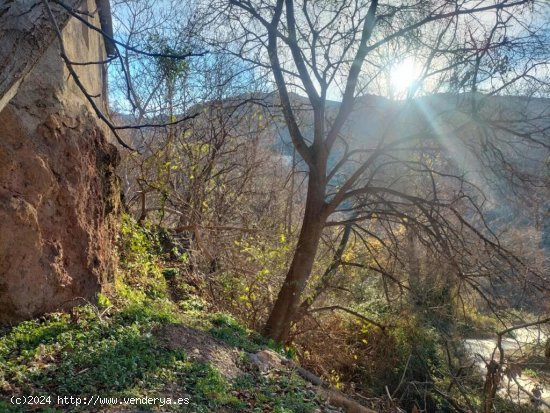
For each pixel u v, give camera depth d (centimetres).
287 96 1107
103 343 563
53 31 338
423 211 1052
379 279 1362
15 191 591
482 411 1128
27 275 593
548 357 1088
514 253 1066
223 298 1150
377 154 1092
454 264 1025
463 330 1291
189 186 1316
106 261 749
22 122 606
